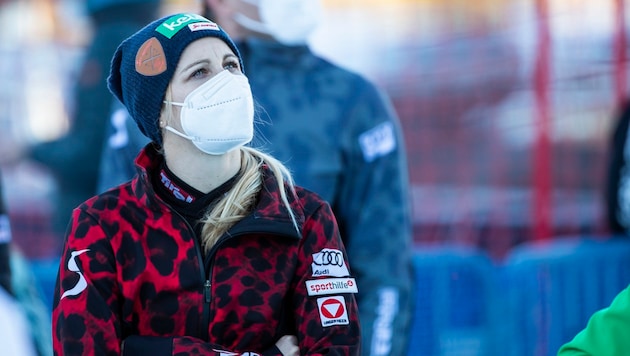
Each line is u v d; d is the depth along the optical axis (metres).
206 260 7.58
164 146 7.89
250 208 7.79
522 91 21.70
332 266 7.89
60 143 18.22
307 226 7.93
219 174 7.79
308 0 11.42
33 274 15.21
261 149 10.17
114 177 11.82
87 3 18.33
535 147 21.02
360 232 11.54
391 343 11.37
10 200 23.25
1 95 24.52
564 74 20.92
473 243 21.81
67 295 7.53
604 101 20.78
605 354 8.01
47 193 22.97
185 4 19.72
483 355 16.59
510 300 16.89
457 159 22.33
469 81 22.44
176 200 7.82
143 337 7.49
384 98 11.84
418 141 22.78
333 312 7.79
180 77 7.70
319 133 11.38
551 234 20.95
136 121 8.02
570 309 17.41
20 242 22.94
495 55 21.94
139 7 17.98
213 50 7.78
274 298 7.61
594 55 20.80
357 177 11.57
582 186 20.92
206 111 7.59
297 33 11.44
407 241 11.70
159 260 7.57
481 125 22.20
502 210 21.55
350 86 11.61
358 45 23.55
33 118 24.44
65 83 24.11
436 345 16.38
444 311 16.44
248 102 7.73
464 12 22.59
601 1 20.73
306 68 11.55
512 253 20.95
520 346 16.95
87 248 7.59
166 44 7.73
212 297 7.54
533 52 21.38
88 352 7.40
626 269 17.89
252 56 11.47
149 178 7.61
